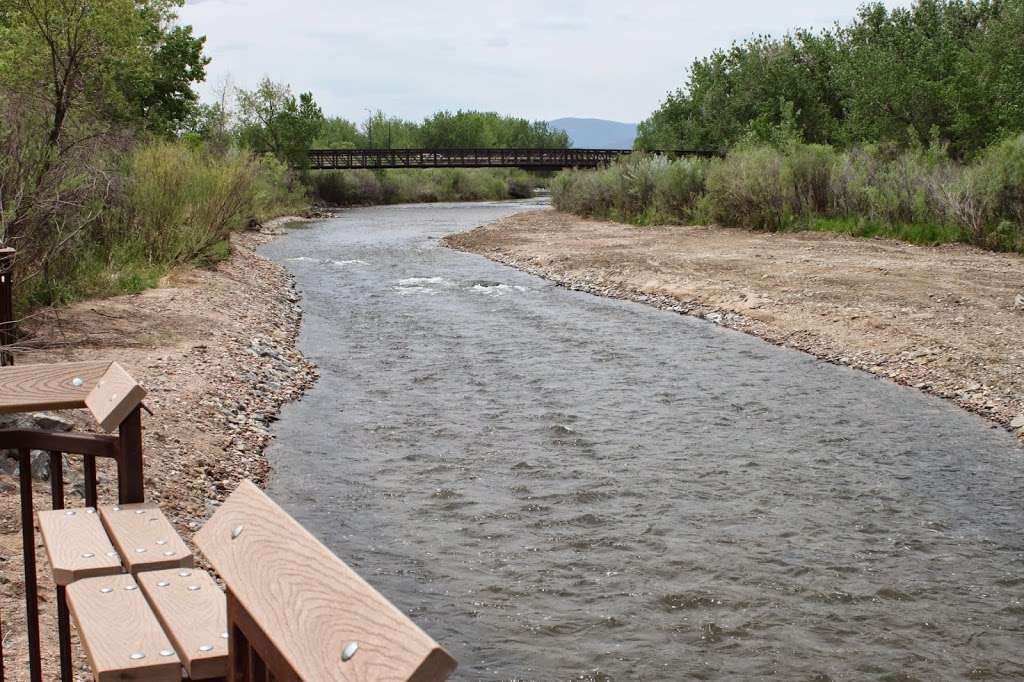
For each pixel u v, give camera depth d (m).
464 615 6.68
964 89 39.97
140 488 3.04
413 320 18.77
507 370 14.30
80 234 17.12
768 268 23.17
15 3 19.16
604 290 22.39
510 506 8.77
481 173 84.62
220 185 25.17
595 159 75.00
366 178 73.69
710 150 63.22
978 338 15.36
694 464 9.95
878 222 29.53
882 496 9.05
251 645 1.76
